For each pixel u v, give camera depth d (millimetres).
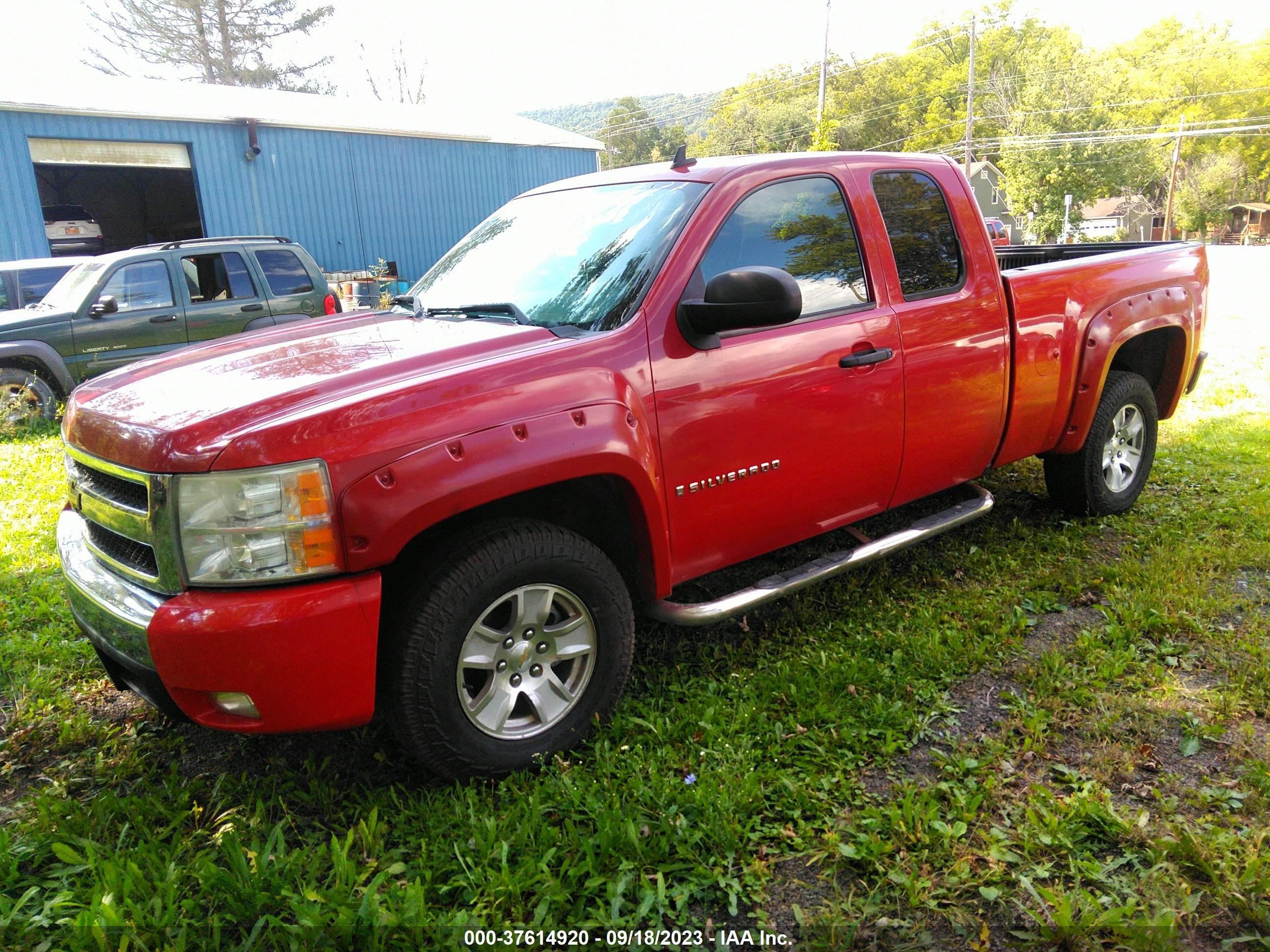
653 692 3311
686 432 3043
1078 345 4430
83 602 2742
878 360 3539
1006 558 4402
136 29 49719
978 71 80375
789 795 2668
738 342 3168
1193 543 4527
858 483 3635
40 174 18547
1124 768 2773
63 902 2234
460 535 2641
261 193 16750
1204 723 3008
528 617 2752
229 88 19719
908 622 3768
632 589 3264
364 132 17828
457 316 3443
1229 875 2293
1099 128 58625
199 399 2641
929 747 2955
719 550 3270
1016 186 61125
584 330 3014
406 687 2533
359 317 3754
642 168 3803
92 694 3479
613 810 2551
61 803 2645
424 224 19219
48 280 10414
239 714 2426
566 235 3566
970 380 3943
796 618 3869
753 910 2291
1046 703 3135
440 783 2779
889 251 3719
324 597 2361
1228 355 10500
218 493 2332
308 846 2457
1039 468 5910
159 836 2533
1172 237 76312
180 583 2398
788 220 3438
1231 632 3609
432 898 2330
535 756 2807
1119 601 3895
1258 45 78875
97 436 2680
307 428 2357
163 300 9539
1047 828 2484
